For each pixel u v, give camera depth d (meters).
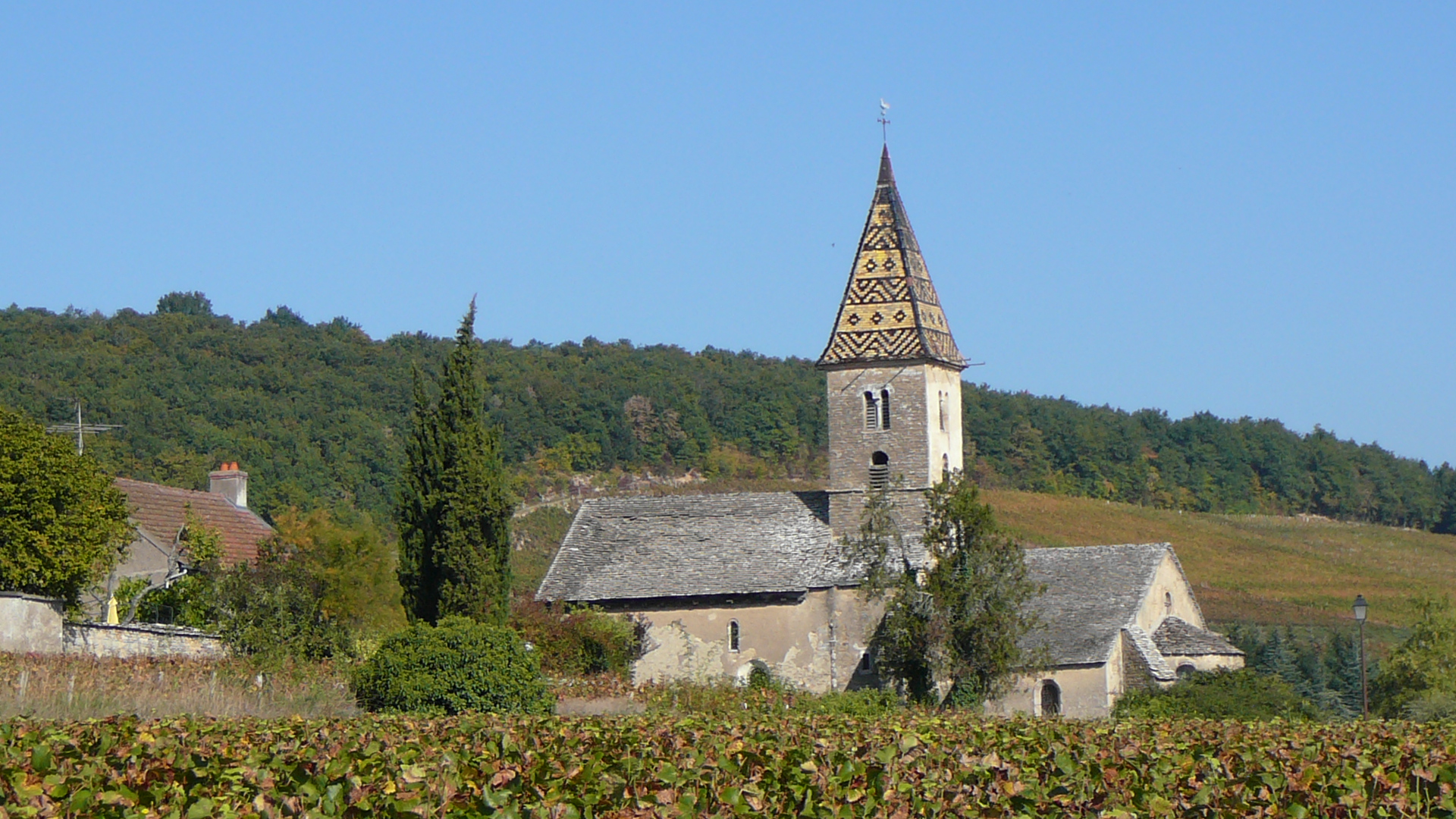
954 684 52.66
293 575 50.88
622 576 61.25
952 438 63.25
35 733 24.69
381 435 121.69
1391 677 64.88
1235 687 54.62
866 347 60.97
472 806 20.19
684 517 63.66
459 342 53.34
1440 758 27.67
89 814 19.58
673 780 21.89
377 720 33.00
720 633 59.59
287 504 103.62
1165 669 60.50
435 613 52.03
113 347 125.81
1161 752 27.55
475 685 42.28
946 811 21.27
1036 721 36.12
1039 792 21.92
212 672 41.75
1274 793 23.05
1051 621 62.28
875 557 57.41
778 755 25.81
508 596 54.16
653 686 53.97
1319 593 104.25
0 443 45.31
